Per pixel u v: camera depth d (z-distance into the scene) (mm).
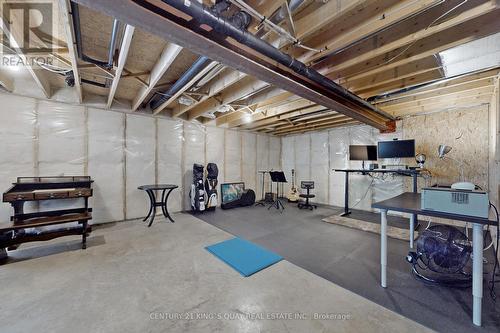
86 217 3002
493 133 3301
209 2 1593
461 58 2260
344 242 3281
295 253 2865
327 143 6355
